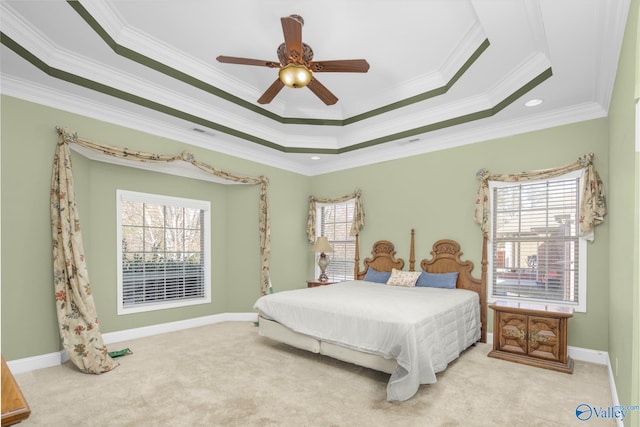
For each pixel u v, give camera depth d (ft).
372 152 18.33
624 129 7.16
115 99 12.01
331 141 18.60
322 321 11.17
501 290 14.14
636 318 5.61
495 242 14.40
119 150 12.98
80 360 10.69
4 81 10.37
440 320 10.50
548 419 7.94
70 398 8.95
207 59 11.71
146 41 10.54
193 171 16.26
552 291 12.93
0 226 9.97
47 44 9.73
